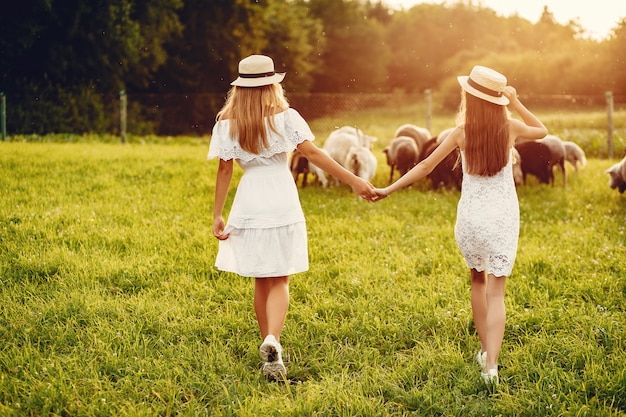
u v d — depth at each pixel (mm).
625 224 8562
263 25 40562
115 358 4398
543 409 3824
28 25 27031
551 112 31969
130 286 5945
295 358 4594
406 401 4000
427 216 9164
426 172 4523
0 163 11750
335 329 5012
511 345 4758
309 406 3844
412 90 70375
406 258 6762
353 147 11570
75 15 28547
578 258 6781
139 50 32531
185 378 4234
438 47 71375
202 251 6984
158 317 5160
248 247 4344
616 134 20875
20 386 4004
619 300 5633
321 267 6512
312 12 59594
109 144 18859
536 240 7664
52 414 3766
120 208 8812
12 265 6273
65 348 4602
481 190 4352
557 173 13867
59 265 6301
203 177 11531
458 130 4426
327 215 9023
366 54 60062
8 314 5137
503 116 4332
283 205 4344
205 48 38125
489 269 4293
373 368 4410
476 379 4180
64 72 30297
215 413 3816
